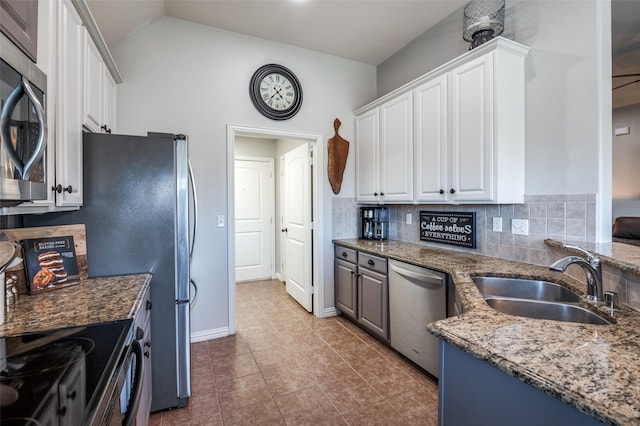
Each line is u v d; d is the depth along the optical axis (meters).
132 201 1.72
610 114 1.71
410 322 2.28
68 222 1.63
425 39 2.90
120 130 2.47
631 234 3.30
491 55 1.95
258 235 5.00
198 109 2.72
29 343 0.95
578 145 1.79
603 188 1.70
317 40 3.02
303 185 3.61
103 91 2.05
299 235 3.74
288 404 1.89
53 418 0.62
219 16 2.62
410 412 1.81
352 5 2.50
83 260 1.62
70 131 1.44
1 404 0.66
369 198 3.20
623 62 3.36
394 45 3.13
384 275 2.56
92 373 0.79
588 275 1.23
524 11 2.05
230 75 2.84
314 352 2.54
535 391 0.70
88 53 1.72
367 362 2.38
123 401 0.99
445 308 2.00
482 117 2.02
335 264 3.36
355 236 3.49
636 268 1.00
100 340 0.98
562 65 1.86
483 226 2.35
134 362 1.10
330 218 3.36
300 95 3.13
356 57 3.38
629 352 0.78
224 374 2.22
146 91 2.55
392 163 2.86
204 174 2.74
